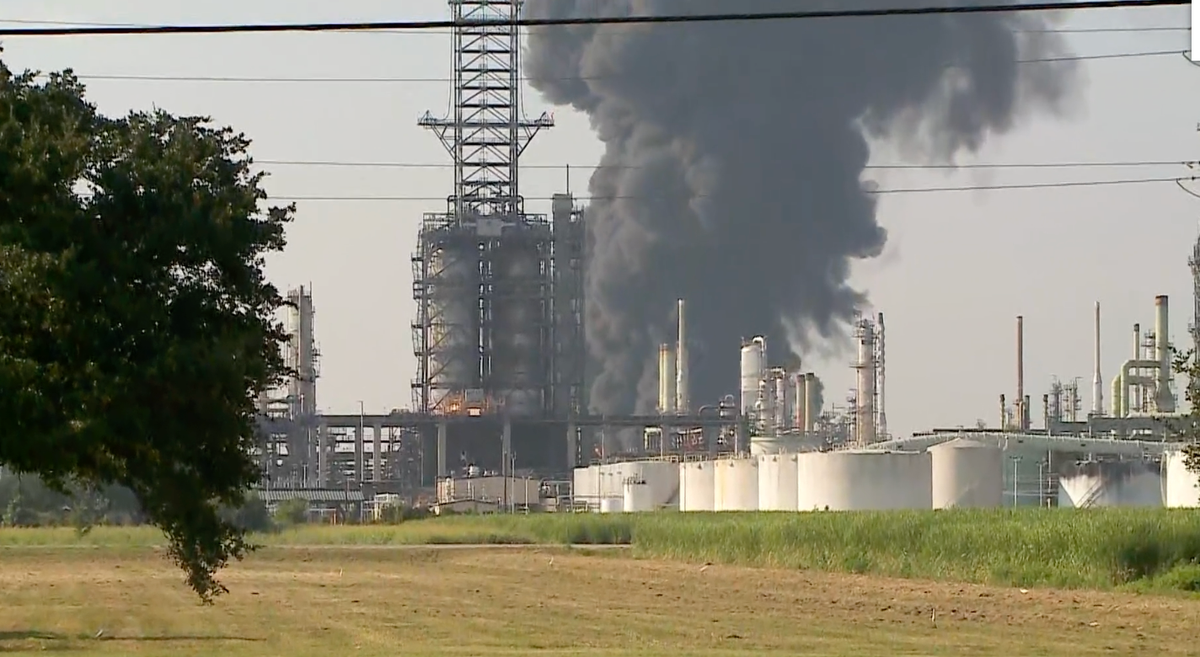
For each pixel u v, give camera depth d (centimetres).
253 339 12925
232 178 13300
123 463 12469
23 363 11256
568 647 14912
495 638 16125
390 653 13850
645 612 19775
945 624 17950
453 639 16025
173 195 12488
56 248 11819
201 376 12088
